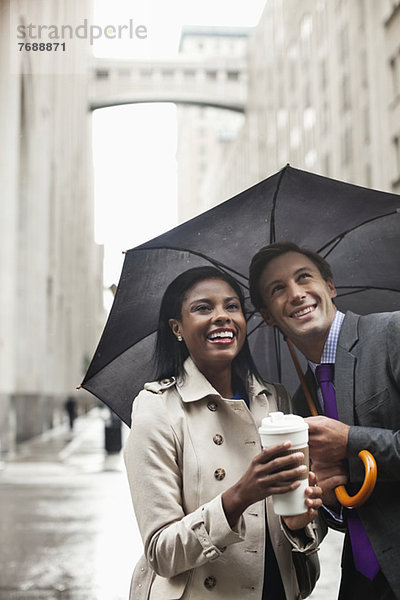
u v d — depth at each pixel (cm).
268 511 228
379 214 256
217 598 217
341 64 3167
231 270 255
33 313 2905
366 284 268
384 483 223
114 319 248
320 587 590
